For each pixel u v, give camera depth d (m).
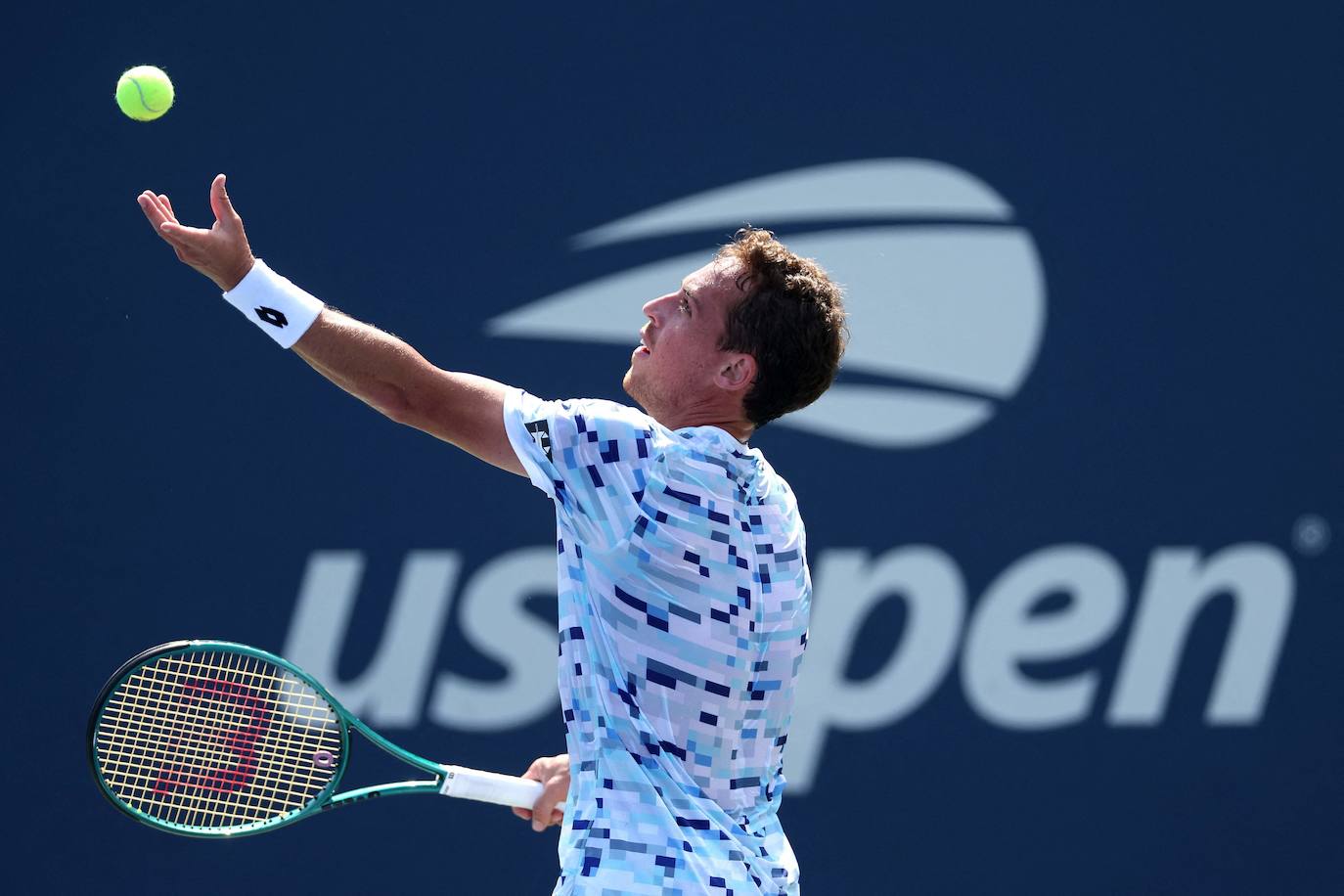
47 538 23.44
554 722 23.23
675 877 8.89
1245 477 23.78
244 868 23.08
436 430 9.27
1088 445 23.84
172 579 23.39
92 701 23.23
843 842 23.16
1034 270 24.03
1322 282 23.97
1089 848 23.25
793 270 9.78
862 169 24.11
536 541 23.50
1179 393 23.86
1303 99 24.12
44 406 23.62
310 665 23.23
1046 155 24.12
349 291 23.69
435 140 23.95
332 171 23.83
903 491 23.78
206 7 23.97
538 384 23.75
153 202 9.03
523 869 23.16
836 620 23.52
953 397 23.94
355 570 23.41
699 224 24.02
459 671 23.28
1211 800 23.36
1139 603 23.62
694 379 9.78
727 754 9.34
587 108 24.08
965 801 23.25
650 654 9.13
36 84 23.92
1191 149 24.11
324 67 23.95
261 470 23.56
